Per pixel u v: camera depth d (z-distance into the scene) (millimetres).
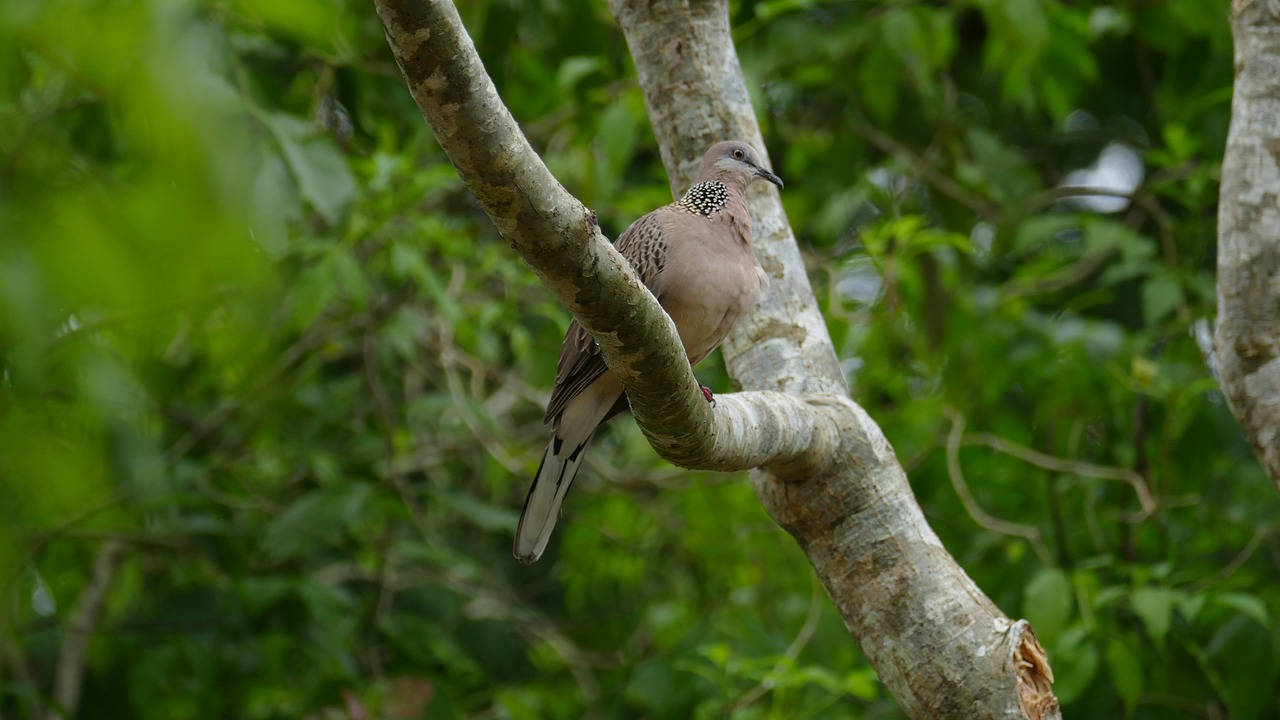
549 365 12000
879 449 6547
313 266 9922
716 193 7449
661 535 13477
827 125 13312
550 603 16078
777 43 11406
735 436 5703
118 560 11875
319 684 10203
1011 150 12500
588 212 4301
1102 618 10070
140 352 5402
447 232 10570
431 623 11484
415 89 3787
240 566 11008
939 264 11844
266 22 3861
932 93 12109
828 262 11859
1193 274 10523
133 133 2809
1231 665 9297
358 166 10078
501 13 10250
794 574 12859
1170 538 10859
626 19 7875
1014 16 10023
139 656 11062
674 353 4898
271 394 10656
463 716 11258
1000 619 6109
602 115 10039
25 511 3078
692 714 10781
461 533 14766
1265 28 6816
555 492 7309
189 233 2697
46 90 4410
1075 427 11031
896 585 6289
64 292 2707
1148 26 11703
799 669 9906
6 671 10945
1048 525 11297
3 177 3006
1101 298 11219
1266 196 6695
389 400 13219
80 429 3455
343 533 11898
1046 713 5867
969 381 11211
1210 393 11305
